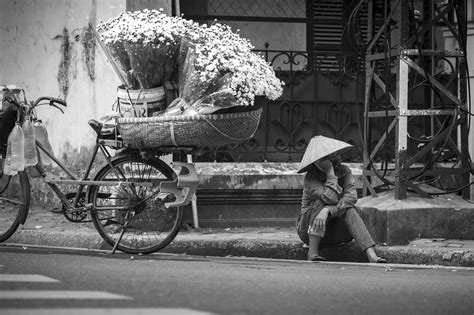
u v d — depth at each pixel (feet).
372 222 33.32
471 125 38.91
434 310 19.03
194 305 18.34
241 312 17.66
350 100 39.91
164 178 30.63
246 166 37.96
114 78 37.09
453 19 37.50
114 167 30.58
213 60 28.96
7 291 19.66
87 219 34.78
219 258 31.09
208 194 36.99
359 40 36.27
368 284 22.80
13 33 42.32
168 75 30.32
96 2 37.58
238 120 29.17
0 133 30.78
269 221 37.60
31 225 35.22
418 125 40.04
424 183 34.99
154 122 28.96
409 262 31.17
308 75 39.65
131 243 31.32
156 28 29.27
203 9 40.40
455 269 29.35
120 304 18.17
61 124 39.34
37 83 40.75
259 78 29.48
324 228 30.86
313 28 41.45
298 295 20.31
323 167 31.30
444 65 39.93
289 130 39.37
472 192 38.09
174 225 30.86
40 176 31.19
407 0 33.76
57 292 19.58
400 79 33.65
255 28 41.06
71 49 38.86
